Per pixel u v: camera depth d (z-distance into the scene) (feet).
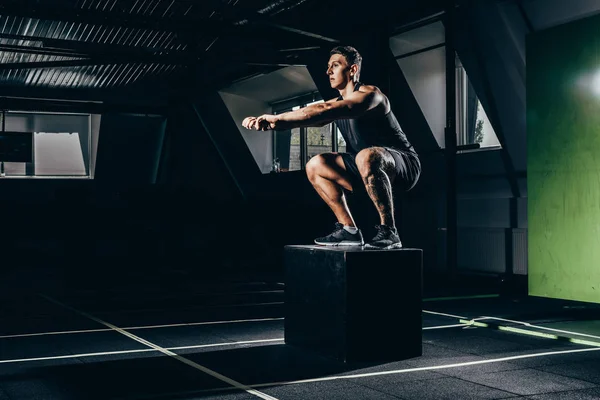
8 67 54.03
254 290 39.58
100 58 54.90
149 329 24.32
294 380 16.02
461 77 45.85
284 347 20.40
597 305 30.91
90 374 16.71
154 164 85.66
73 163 82.74
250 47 56.80
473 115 45.47
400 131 19.63
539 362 18.12
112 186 84.58
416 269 18.69
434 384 15.60
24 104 71.10
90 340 21.89
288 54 53.83
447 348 20.16
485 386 15.43
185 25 43.52
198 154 78.07
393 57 46.73
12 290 39.42
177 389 15.15
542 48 33.40
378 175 18.26
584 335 22.30
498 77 40.24
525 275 41.09
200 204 72.43
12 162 75.36
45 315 28.37
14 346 20.76
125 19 42.06
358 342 17.84
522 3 37.04
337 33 49.52
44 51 55.01
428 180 48.19
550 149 33.09
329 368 17.33
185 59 55.62
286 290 20.76
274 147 70.03
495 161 42.60
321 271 18.78
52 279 46.75
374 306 18.06
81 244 67.05
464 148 43.86
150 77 70.49
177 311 29.78
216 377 16.35
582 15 35.42
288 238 64.03
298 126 17.83
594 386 15.44
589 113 31.07
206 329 24.25
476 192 44.93
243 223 69.72
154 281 45.32
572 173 31.91
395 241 18.65
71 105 73.20
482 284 41.98
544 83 33.32
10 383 15.74
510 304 31.83
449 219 42.73
